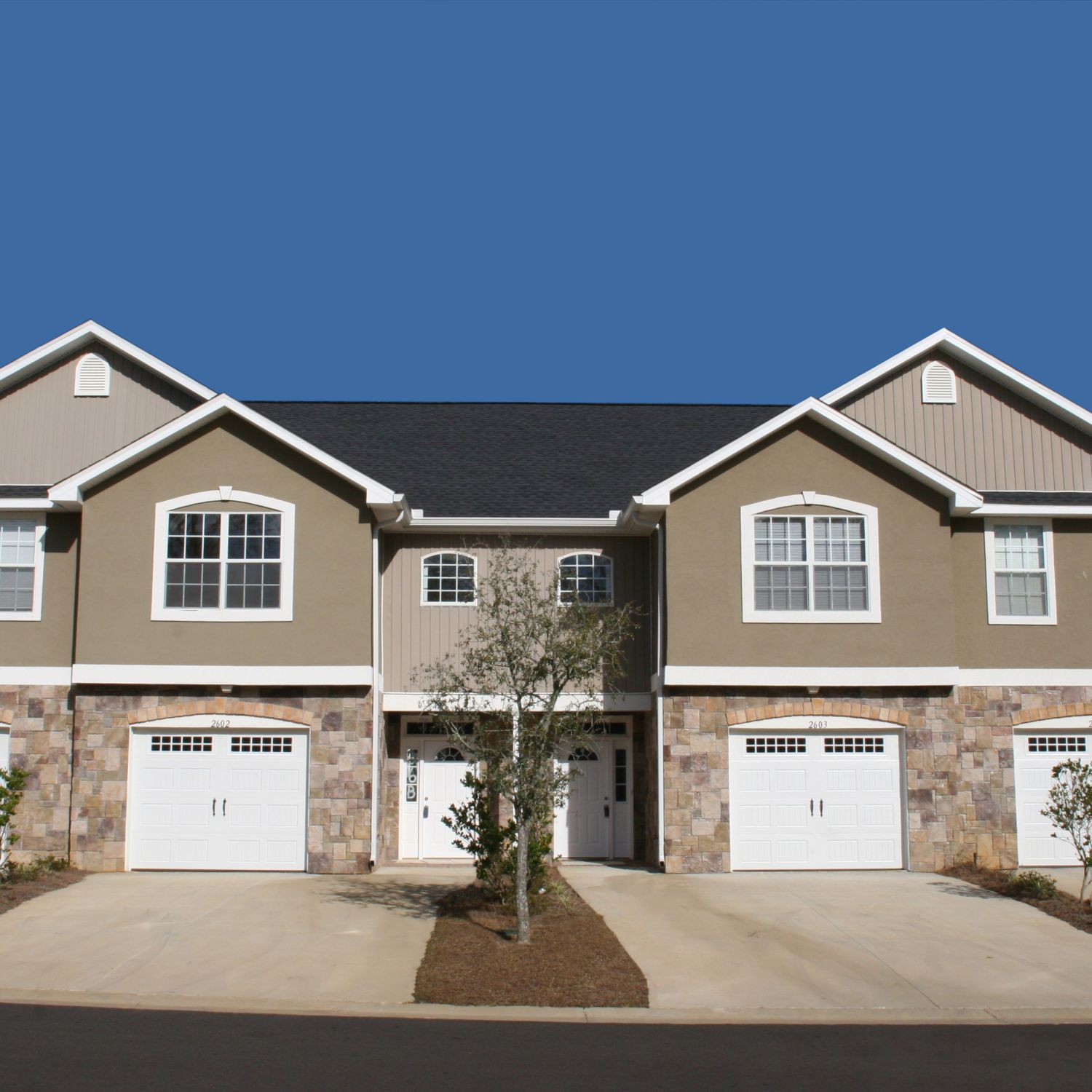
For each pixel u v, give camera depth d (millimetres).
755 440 21250
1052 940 16031
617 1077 10305
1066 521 22688
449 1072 10359
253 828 20938
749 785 21141
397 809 23188
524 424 28203
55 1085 9719
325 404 29469
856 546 21484
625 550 23359
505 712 16297
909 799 21188
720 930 16281
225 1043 11273
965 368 24484
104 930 16109
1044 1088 10164
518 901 15539
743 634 21047
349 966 14352
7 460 23703
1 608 21844
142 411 23875
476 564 22969
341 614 21000
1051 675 22094
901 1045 11656
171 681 20797
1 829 20250
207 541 21203
